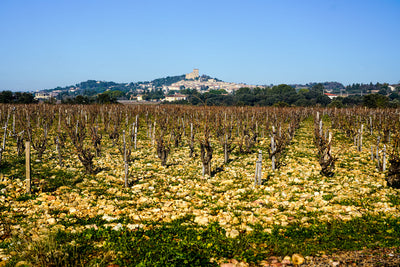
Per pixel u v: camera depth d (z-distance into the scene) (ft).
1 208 29.99
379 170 45.50
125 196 35.47
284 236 25.38
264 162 53.67
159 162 53.98
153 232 26.07
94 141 58.03
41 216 28.50
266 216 29.53
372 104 205.36
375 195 34.09
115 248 23.15
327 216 28.63
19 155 53.67
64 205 31.76
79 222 27.78
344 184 38.73
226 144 54.54
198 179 43.39
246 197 35.55
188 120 102.32
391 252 21.52
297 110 140.77
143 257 21.99
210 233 25.99
